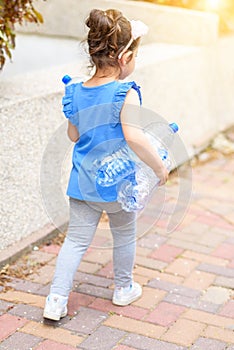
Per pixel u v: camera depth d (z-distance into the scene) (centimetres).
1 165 488
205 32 799
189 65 767
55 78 595
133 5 814
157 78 700
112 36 377
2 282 465
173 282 480
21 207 512
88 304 443
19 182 507
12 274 477
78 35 827
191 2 884
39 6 828
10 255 491
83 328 414
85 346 394
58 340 399
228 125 891
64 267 414
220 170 736
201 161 763
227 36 881
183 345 399
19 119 502
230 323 426
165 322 425
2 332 405
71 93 402
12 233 505
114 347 394
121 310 438
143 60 696
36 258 505
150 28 816
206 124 827
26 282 468
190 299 456
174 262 512
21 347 390
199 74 794
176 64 736
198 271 499
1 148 486
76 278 478
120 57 385
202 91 808
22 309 432
